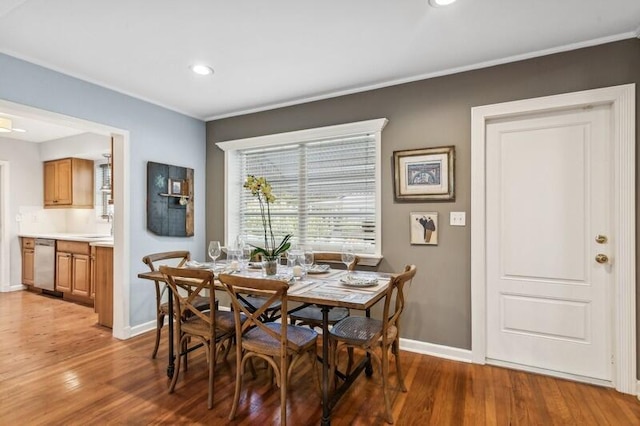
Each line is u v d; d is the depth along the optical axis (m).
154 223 3.46
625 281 2.21
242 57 2.55
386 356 1.99
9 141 5.19
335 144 3.36
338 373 2.17
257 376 2.50
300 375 2.52
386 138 3.02
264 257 2.62
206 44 2.37
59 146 5.34
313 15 2.02
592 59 2.31
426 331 2.85
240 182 3.96
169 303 2.42
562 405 2.11
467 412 2.04
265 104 3.56
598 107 2.36
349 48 2.42
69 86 2.81
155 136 3.51
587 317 2.39
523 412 2.04
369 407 2.09
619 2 1.90
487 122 2.68
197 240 3.98
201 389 2.30
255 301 2.78
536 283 2.54
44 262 4.92
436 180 2.79
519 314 2.59
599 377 2.36
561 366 2.46
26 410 2.04
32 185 5.45
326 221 3.39
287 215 3.62
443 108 2.78
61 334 3.34
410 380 2.42
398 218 2.96
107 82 3.01
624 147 2.21
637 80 2.19
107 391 2.26
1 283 5.12
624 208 2.21
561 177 2.46
